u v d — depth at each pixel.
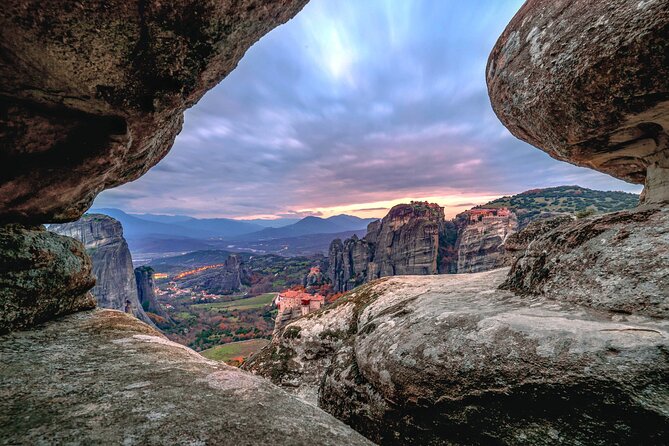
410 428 5.38
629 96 5.01
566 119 6.21
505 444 4.29
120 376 4.12
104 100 4.85
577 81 5.47
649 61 4.52
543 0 6.52
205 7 4.50
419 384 5.35
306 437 3.27
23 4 3.68
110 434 2.87
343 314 12.06
